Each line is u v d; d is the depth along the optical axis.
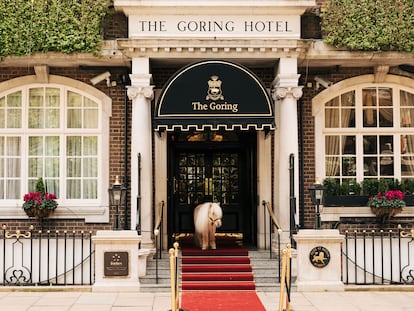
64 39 14.41
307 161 15.94
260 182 15.80
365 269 12.90
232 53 14.29
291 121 14.23
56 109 15.93
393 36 14.55
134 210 14.02
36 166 15.88
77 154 15.93
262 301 11.58
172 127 13.60
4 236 12.78
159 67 15.76
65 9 14.47
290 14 14.39
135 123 14.16
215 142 16.83
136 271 12.48
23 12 14.45
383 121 16.27
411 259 13.22
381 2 14.61
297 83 14.33
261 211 15.69
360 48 14.66
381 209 15.30
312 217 15.79
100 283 12.42
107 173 15.73
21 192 15.75
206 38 14.12
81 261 12.79
